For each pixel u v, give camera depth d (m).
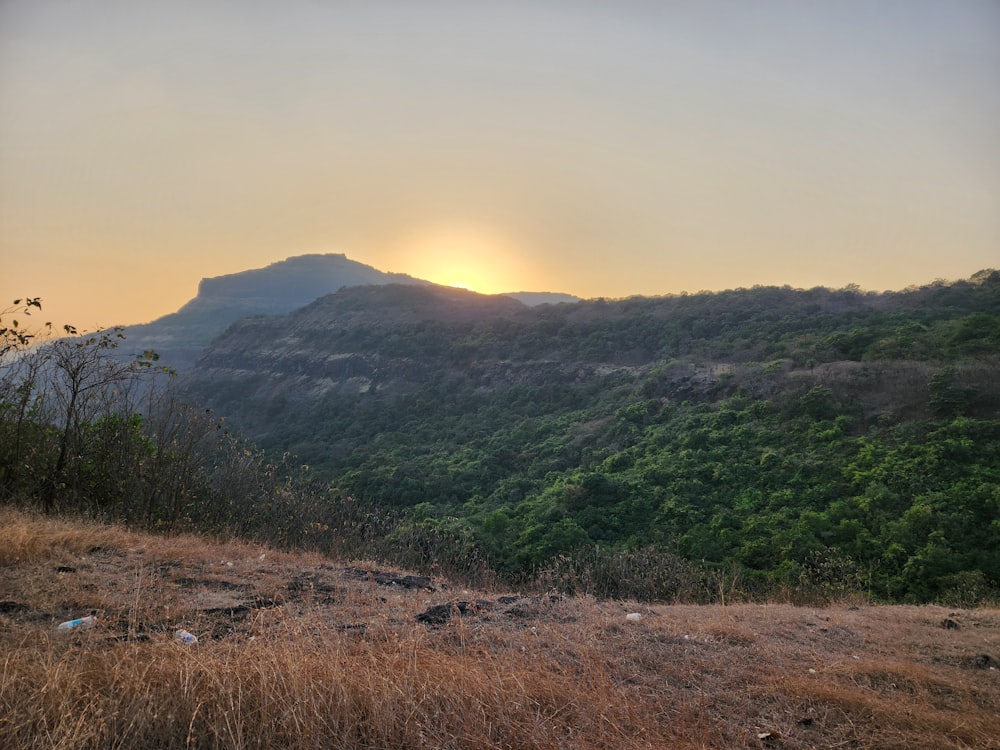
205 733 2.57
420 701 2.93
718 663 4.08
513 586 9.05
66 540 6.14
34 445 8.73
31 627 3.67
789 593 9.20
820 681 3.84
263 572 5.95
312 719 2.68
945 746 3.05
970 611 6.83
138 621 4.02
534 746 2.72
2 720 2.43
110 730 2.53
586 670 3.67
